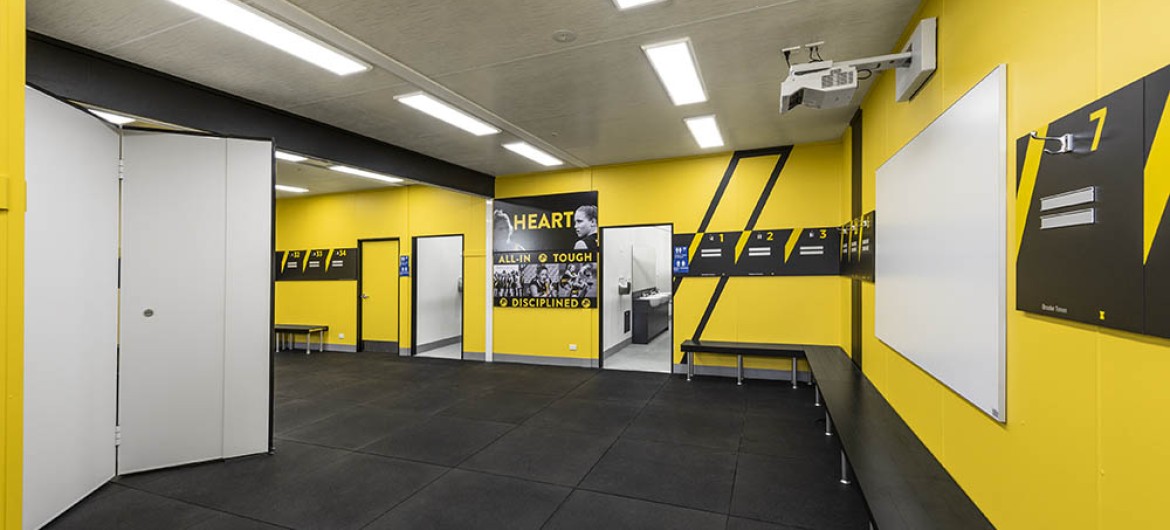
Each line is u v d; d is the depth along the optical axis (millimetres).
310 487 3281
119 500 3074
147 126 3797
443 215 8344
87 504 3014
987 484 1974
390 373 7008
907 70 2775
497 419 4773
